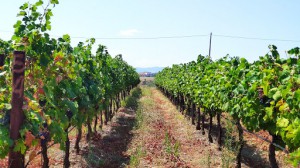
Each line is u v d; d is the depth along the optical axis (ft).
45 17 19.57
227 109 33.14
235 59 36.35
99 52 46.75
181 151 41.98
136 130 55.31
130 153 40.42
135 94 143.33
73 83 23.82
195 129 57.26
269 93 21.90
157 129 56.08
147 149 41.91
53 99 19.08
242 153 40.73
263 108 25.00
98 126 57.11
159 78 156.56
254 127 26.04
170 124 64.34
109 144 44.68
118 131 54.08
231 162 35.63
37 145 16.08
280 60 25.45
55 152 37.50
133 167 34.17
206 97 44.04
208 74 44.70
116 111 76.18
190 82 57.26
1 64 17.22
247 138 47.96
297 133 17.52
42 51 19.39
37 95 17.78
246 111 27.12
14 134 14.43
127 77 103.65
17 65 14.12
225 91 33.50
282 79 21.52
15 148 14.67
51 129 17.62
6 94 16.43
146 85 290.15
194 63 66.59
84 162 34.78
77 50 32.58
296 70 21.15
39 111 16.22
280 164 35.55
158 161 36.50
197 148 43.73
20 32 19.31
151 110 86.79
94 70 37.78
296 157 17.66
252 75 26.25
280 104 20.49
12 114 14.29
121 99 103.91
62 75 20.27
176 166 34.88
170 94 108.68
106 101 50.01
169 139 45.91
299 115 18.94
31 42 19.13
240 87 27.91
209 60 55.57
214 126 60.49
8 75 17.26
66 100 20.53
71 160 35.06
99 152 39.29
